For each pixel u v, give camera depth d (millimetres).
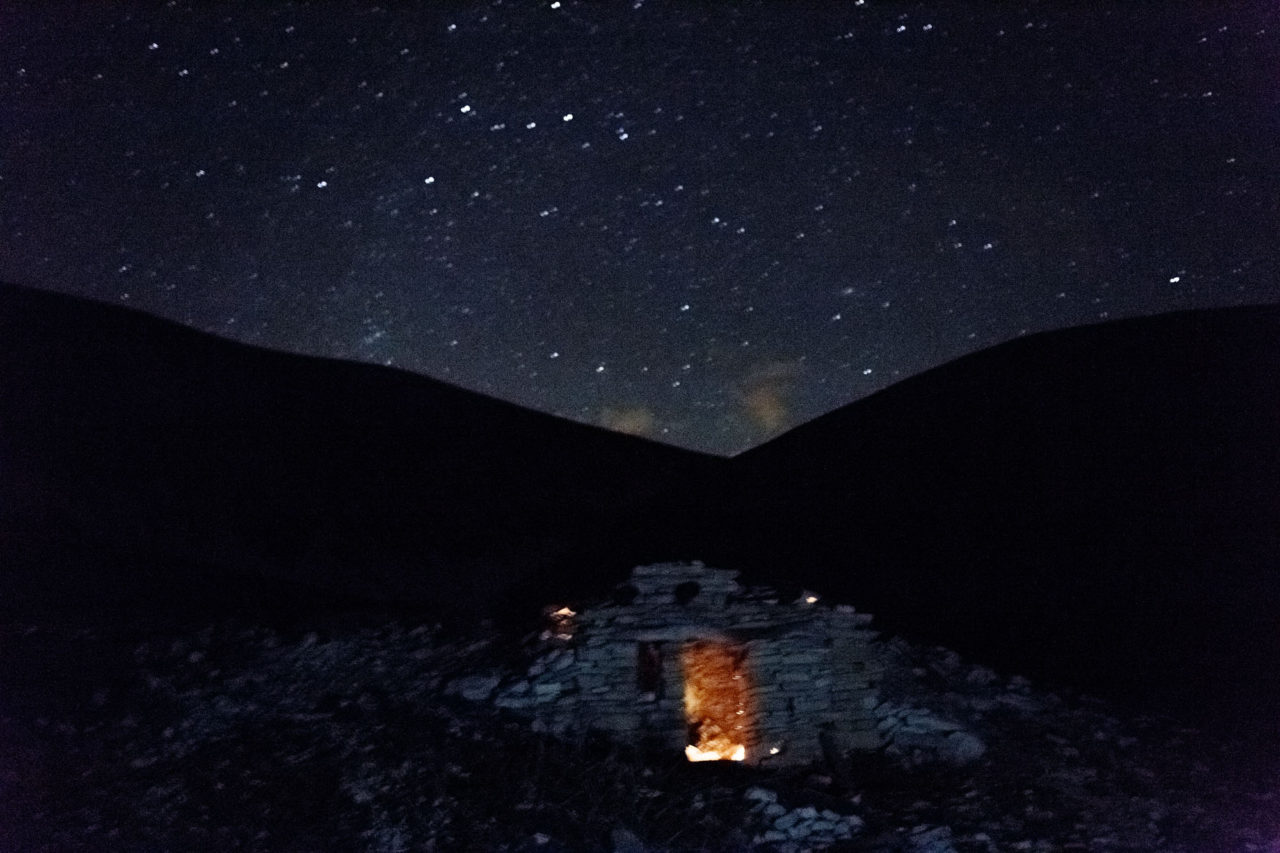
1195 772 18297
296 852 12273
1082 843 14742
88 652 17422
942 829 14352
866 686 17375
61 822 12438
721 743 17141
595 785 14344
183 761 14156
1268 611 27094
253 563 29984
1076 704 21047
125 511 30906
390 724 15492
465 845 12703
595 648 16500
